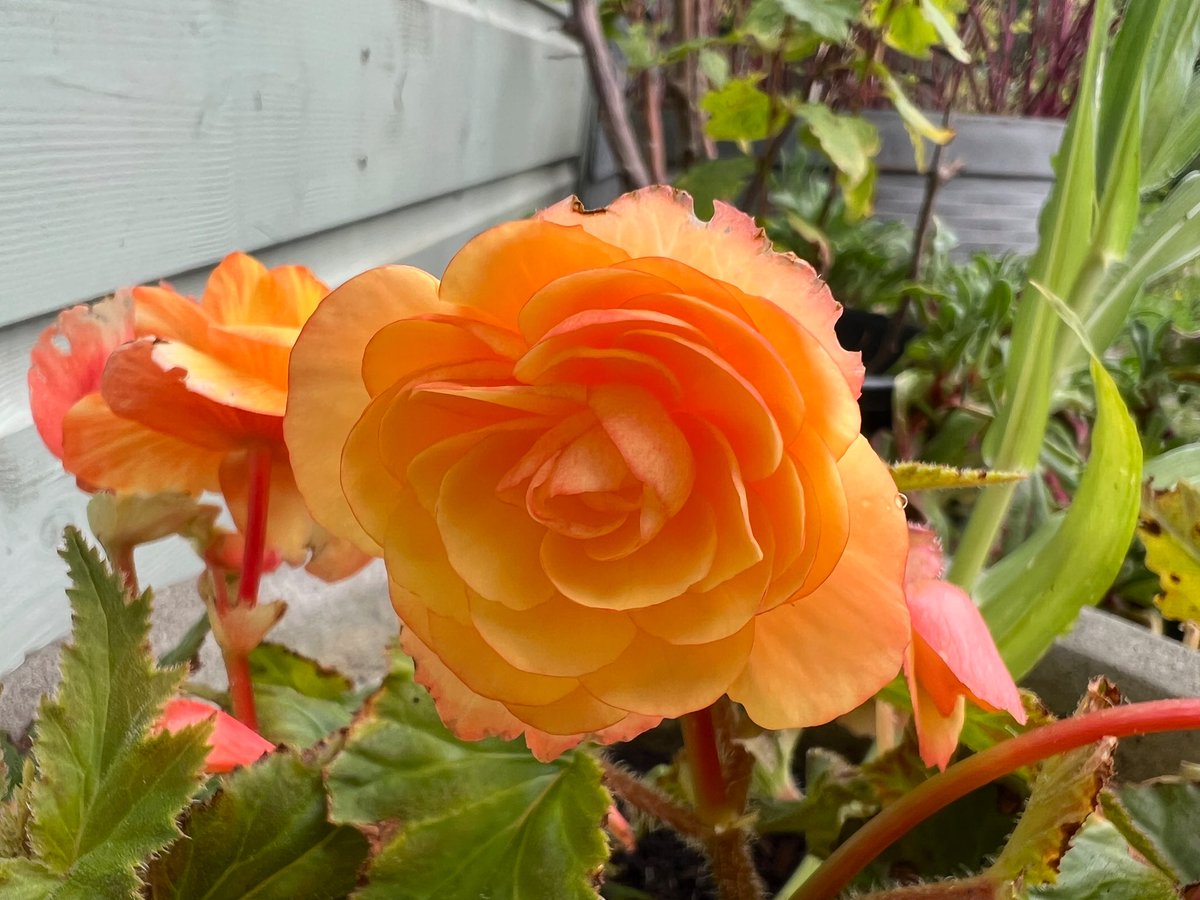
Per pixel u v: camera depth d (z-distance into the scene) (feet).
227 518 1.38
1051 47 3.60
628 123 2.65
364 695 0.97
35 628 1.13
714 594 0.50
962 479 0.77
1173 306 1.96
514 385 0.50
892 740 0.97
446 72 2.08
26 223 0.96
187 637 0.94
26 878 0.53
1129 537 0.85
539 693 0.53
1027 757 0.63
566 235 0.48
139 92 1.08
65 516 1.17
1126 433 0.81
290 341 0.69
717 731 0.79
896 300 2.70
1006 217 3.09
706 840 0.79
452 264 0.49
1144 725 0.61
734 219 0.52
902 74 3.28
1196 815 0.82
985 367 2.14
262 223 1.39
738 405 0.47
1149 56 1.08
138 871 0.58
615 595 0.49
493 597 0.50
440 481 0.52
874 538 0.53
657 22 3.20
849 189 2.40
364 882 0.65
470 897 0.65
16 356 1.04
